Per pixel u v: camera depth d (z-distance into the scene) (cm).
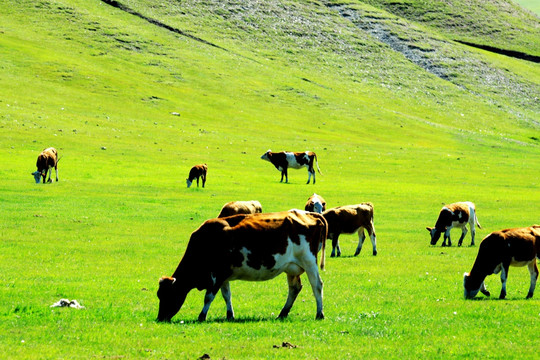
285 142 7594
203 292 1767
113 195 4159
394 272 2152
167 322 1288
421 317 1383
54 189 4253
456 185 5522
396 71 13875
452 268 2256
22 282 1780
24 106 7431
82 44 10894
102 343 1090
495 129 11431
